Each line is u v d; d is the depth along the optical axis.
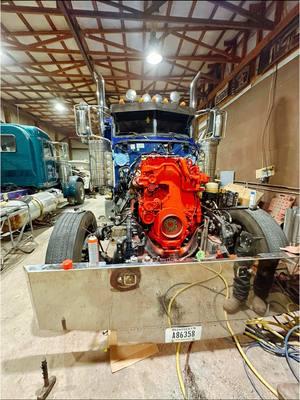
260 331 1.57
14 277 2.41
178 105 2.71
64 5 3.33
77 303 1.17
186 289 1.26
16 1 3.68
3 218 2.67
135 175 1.98
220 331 1.35
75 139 17.27
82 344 1.49
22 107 10.09
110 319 1.23
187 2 3.70
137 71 6.43
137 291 1.21
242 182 4.78
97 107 2.51
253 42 4.52
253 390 1.17
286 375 1.25
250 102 4.52
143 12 3.53
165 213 1.68
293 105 3.34
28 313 1.81
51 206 4.67
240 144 4.91
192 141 2.76
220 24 3.66
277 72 3.69
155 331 1.29
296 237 1.71
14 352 1.42
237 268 1.26
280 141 3.62
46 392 1.13
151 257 1.66
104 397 1.13
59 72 6.44
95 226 2.25
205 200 2.19
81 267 1.13
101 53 5.23
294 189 3.29
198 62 5.84
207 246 1.74
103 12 3.53
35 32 4.49
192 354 1.39
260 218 1.98
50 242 1.64
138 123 2.75
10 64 6.01
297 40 3.24
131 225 1.77
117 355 1.36
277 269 1.32
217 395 1.14
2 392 1.17
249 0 3.69
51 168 5.53
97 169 2.53
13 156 4.45
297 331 1.56
